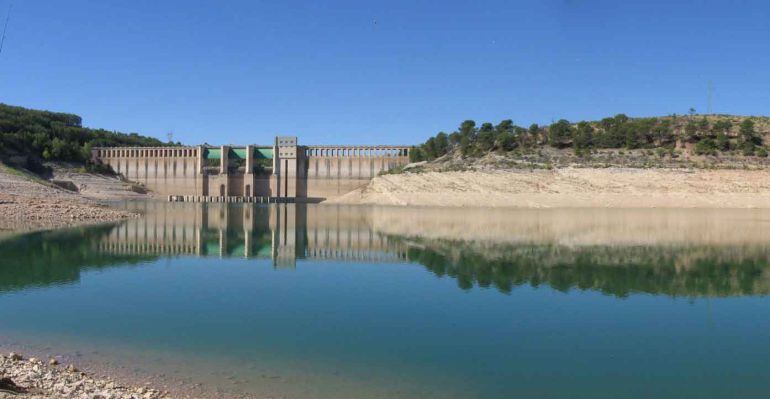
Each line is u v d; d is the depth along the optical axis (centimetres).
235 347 2430
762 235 7019
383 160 19750
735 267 4578
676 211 11206
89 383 1866
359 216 11056
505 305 3253
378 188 16188
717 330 2773
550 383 2080
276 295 3506
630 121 16712
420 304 3272
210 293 3550
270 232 7800
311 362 2253
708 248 5769
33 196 9931
